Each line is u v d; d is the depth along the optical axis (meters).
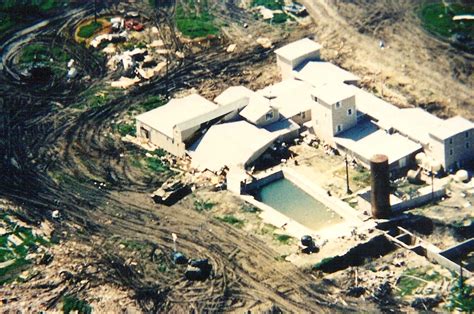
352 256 138.50
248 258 139.12
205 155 160.12
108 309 131.25
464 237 143.50
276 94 171.00
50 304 132.75
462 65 180.25
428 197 149.38
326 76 173.75
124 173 159.62
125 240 144.12
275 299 132.00
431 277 134.62
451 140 152.62
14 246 143.38
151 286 135.38
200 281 135.75
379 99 168.12
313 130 165.62
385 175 141.62
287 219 146.50
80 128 171.75
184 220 147.75
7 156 165.12
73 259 140.62
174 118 167.00
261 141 160.50
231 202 150.62
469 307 129.25
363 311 129.50
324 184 154.50
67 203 152.88
